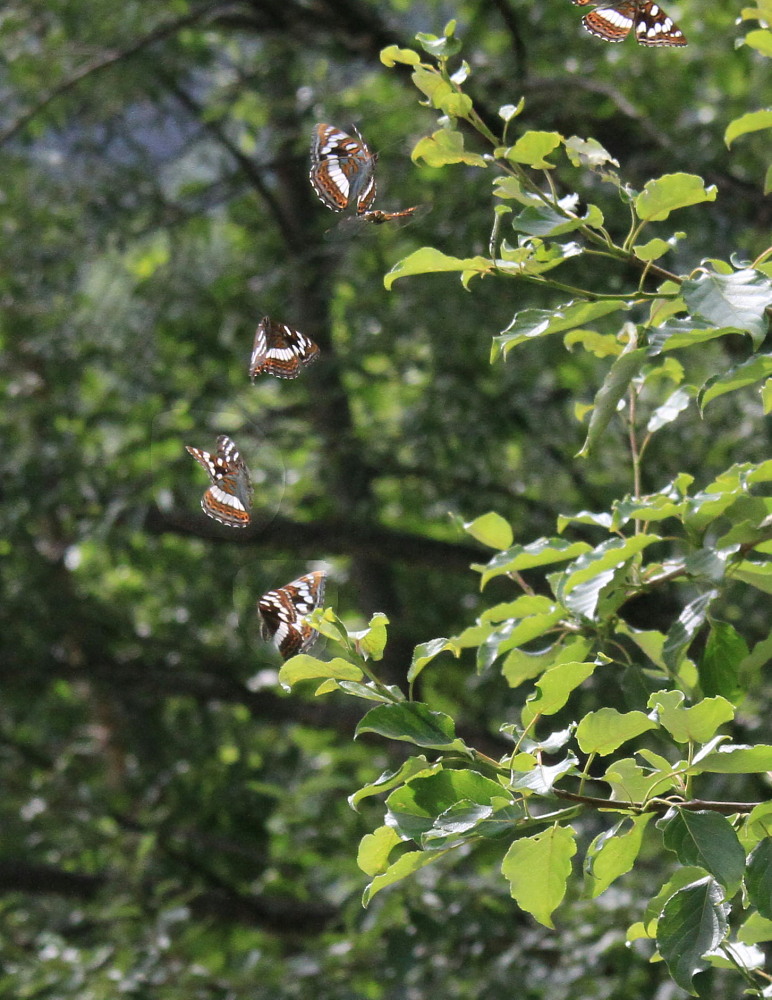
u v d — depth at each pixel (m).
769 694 9.53
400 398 13.70
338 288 12.83
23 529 11.45
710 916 3.08
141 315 12.67
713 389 3.43
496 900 9.27
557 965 9.14
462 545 13.15
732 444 10.99
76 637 12.68
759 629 10.07
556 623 4.07
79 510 11.74
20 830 12.38
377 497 13.15
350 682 3.15
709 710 2.93
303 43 11.95
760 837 3.18
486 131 3.55
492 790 3.06
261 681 12.79
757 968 3.64
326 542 11.89
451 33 3.50
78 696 14.05
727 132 3.71
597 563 3.82
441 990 8.70
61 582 12.51
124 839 11.95
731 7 12.08
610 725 3.01
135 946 9.88
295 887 12.12
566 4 11.38
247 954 10.49
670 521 9.31
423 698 13.63
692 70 11.95
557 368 11.77
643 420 6.39
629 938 3.78
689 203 3.50
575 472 12.09
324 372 11.85
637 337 3.92
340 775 12.83
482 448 11.74
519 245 3.62
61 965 9.72
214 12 12.16
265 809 13.35
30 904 11.44
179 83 13.45
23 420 11.63
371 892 3.07
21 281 12.44
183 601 12.83
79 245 12.77
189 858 11.74
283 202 13.48
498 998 8.42
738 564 3.95
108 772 14.06
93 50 12.29
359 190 3.71
